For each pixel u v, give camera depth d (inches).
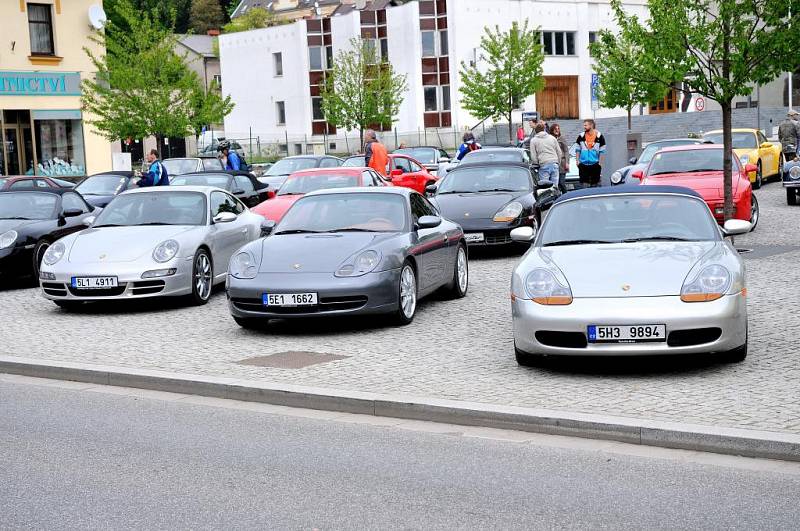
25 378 371.9
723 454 249.0
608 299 318.7
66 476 242.7
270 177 1066.1
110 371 355.9
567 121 2491.4
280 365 361.1
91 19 1480.1
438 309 479.8
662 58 609.9
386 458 253.6
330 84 2279.8
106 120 1434.5
